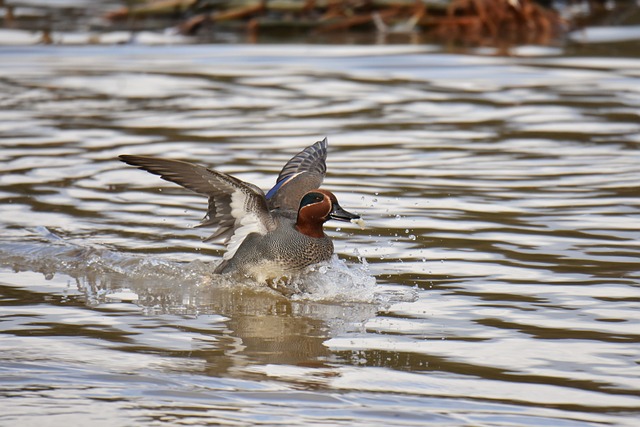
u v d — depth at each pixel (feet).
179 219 42.96
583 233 40.14
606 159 52.65
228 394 25.71
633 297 32.89
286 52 86.48
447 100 67.87
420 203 44.93
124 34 96.22
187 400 25.27
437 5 98.94
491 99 67.97
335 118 63.05
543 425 23.75
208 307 33.45
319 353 28.73
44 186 47.91
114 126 60.95
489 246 38.81
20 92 71.05
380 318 31.81
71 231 41.14
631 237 39.45
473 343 29.27
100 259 37.96
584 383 26.21
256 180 48.52
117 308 33.12
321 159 40.52
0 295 34.24
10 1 118.73
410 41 91.20
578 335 29.68
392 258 37.65
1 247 39.14
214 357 28.43
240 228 35.70
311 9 99.40
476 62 80.94
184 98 69.31
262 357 28.43
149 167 32.73
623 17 103.14
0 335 30.07
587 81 73.20
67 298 34.09
